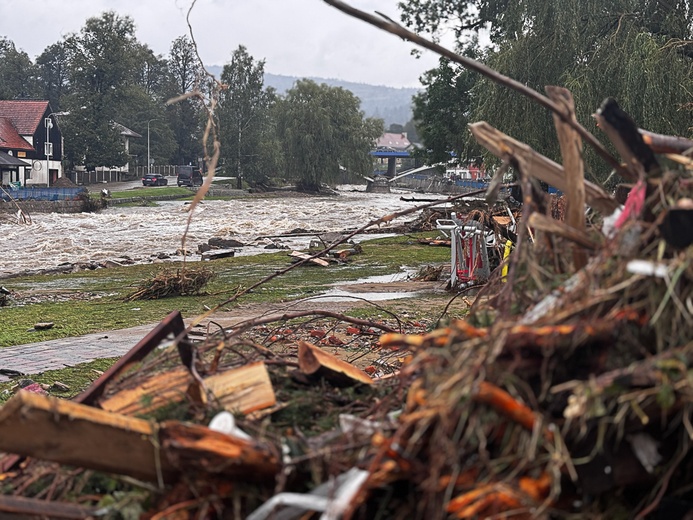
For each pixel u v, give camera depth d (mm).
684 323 2549
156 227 43062
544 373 2490
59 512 2705
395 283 17781
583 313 2662
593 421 2439
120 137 90688
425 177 108750
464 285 15602
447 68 41094
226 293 16625
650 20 22109
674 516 2453
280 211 57750
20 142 75750
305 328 9930
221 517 2596
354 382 3949
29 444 2455
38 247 32969
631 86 19797
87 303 16203
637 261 2627
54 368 9469
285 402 3555
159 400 3426
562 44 21797
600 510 2498
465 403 2348
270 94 89188
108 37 83688
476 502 2326
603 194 3557
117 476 2723
